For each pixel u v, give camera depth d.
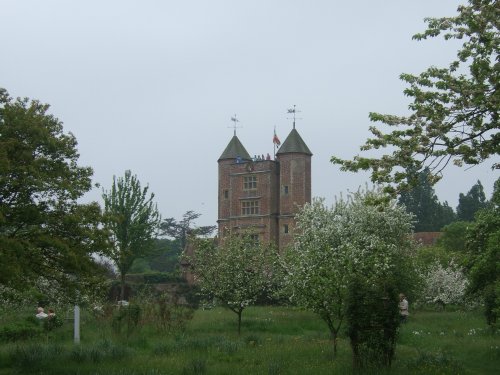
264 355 18.23
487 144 13.43
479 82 13.33
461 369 15.84
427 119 13.29
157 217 47.47
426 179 13.59
